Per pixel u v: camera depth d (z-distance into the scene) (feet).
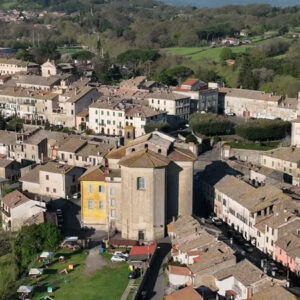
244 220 641.81
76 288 538.06
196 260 523.70
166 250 610.24
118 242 622.95
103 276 559.38
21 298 523.70
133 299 495.82
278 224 581.53
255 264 521.65
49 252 602.85
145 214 637.30
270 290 460.96
